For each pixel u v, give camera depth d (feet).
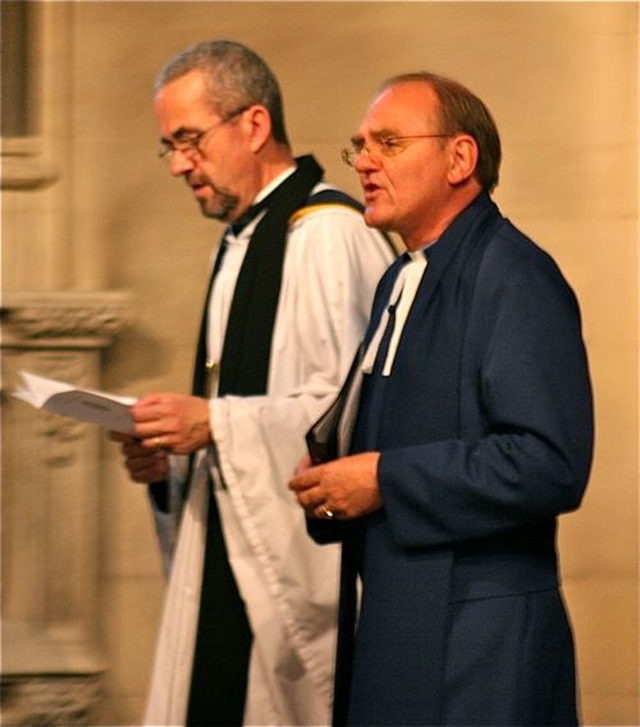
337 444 32.55
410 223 31.68
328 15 48.26
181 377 48.29
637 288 48.39
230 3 48.21
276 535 37.42
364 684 30.76
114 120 48.29
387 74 48.29
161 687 39.14
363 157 31.63
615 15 48.42
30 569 47.52
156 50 48.32
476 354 30.32
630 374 48.32
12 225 47.98
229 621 38.34
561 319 30.27
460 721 30.07
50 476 47.50
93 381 47.47
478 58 48.39
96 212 48.29
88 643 47.62
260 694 38.14
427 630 30.27
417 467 30.07
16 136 48.26
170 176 48.39
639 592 48.37
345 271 38.45
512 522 29.76
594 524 48.39
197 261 48.42
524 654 30.19
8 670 46.52
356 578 32.78
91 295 46.88
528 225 48.39
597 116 48.39
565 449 29.48
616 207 48.42
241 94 39.19
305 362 38.50
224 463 37.09
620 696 48.26
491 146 31.68
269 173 39.81
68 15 48.11
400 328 31.76
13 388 47.01
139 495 48.01
